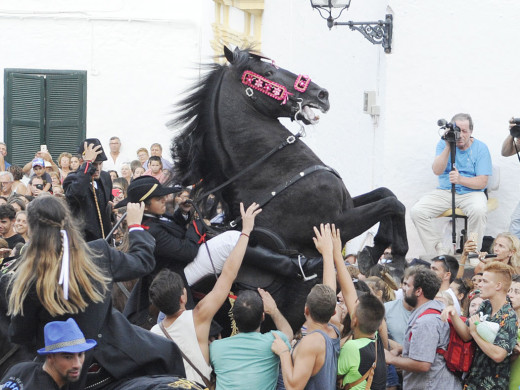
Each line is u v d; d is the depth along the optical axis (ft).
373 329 24.30
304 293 27.50
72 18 74.49
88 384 20.54
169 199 29.25
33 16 74.74
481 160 39.32
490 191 40.70
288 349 23.81
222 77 28.71
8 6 74.64
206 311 24.34
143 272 20.70
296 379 23.16
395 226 28.58
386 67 41.70
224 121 28.30
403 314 29.50
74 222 19.52
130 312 27.27
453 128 37.78
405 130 41.55
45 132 75.36
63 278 18.78
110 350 20.47
